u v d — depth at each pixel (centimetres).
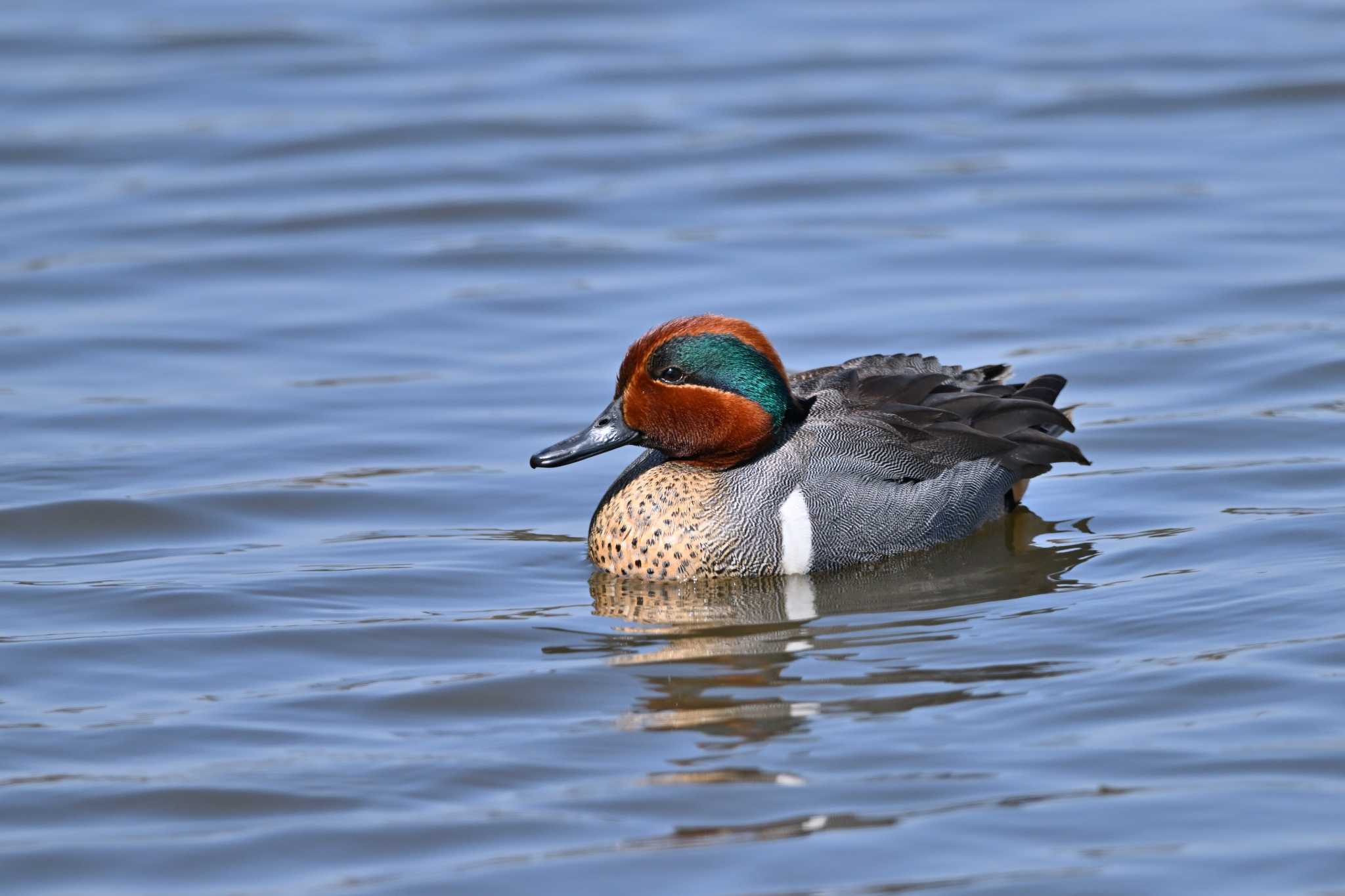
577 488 1533
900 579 1320
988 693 1071
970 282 1981
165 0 2991
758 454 1356
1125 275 1989
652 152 2394
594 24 2905
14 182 2314
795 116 2509
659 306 1939
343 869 893
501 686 1109
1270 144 2372
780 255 2073
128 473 1542
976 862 875
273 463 1571
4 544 1407
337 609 1261
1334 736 989
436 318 1927
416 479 1539
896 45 2797
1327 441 1559
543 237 2150
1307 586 1224
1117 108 2516
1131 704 1043
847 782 959
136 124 2488
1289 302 1894
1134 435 1596
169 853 913
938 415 1392
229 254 2106
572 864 888
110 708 1094
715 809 936
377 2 2989
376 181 2317
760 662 1140
